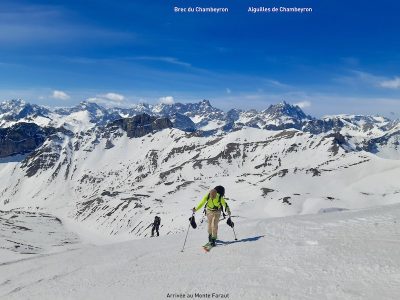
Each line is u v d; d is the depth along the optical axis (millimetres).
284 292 9367
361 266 10047
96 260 17703
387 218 14867
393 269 9461
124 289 11766
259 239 15516
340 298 8570
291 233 15539
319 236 13984
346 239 12797
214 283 10758
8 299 13547
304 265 11039
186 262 13867
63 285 13797
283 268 11156
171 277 12094
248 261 12523
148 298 10477
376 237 12359
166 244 19250
